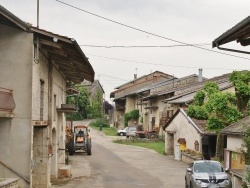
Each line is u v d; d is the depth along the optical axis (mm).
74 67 23781
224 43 12227
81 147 41656
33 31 16922
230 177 21641
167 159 39531
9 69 16984
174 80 70312
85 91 96000
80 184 24203
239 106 33750
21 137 16891
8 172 16812
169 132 42188
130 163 35812
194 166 21938
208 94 36344
